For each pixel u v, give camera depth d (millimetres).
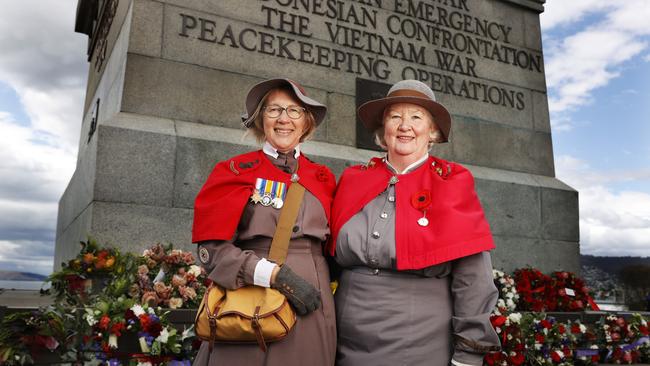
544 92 9414
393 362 2428
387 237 2557
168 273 4480
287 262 2475
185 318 4074
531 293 6195
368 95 7648
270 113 2742
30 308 3701
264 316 2207
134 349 3652
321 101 7320
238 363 2301
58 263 9562
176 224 5719
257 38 7035
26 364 3398
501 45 9195
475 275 2441
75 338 3521
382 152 7473
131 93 6160
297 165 2742
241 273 2340
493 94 8883
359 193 2744
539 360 5137
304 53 7332
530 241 8188
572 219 8664
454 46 8695
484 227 2518
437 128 2945
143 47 6340
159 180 5742
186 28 6609
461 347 2375
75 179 7770
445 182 2631
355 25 7840
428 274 2518
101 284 4211
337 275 2852
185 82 6457
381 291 2533
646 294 10031
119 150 5633
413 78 8141
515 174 8625
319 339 2432
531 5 9625
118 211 5504
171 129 6016
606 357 5980
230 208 2490
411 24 8367
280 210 2553
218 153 6098
